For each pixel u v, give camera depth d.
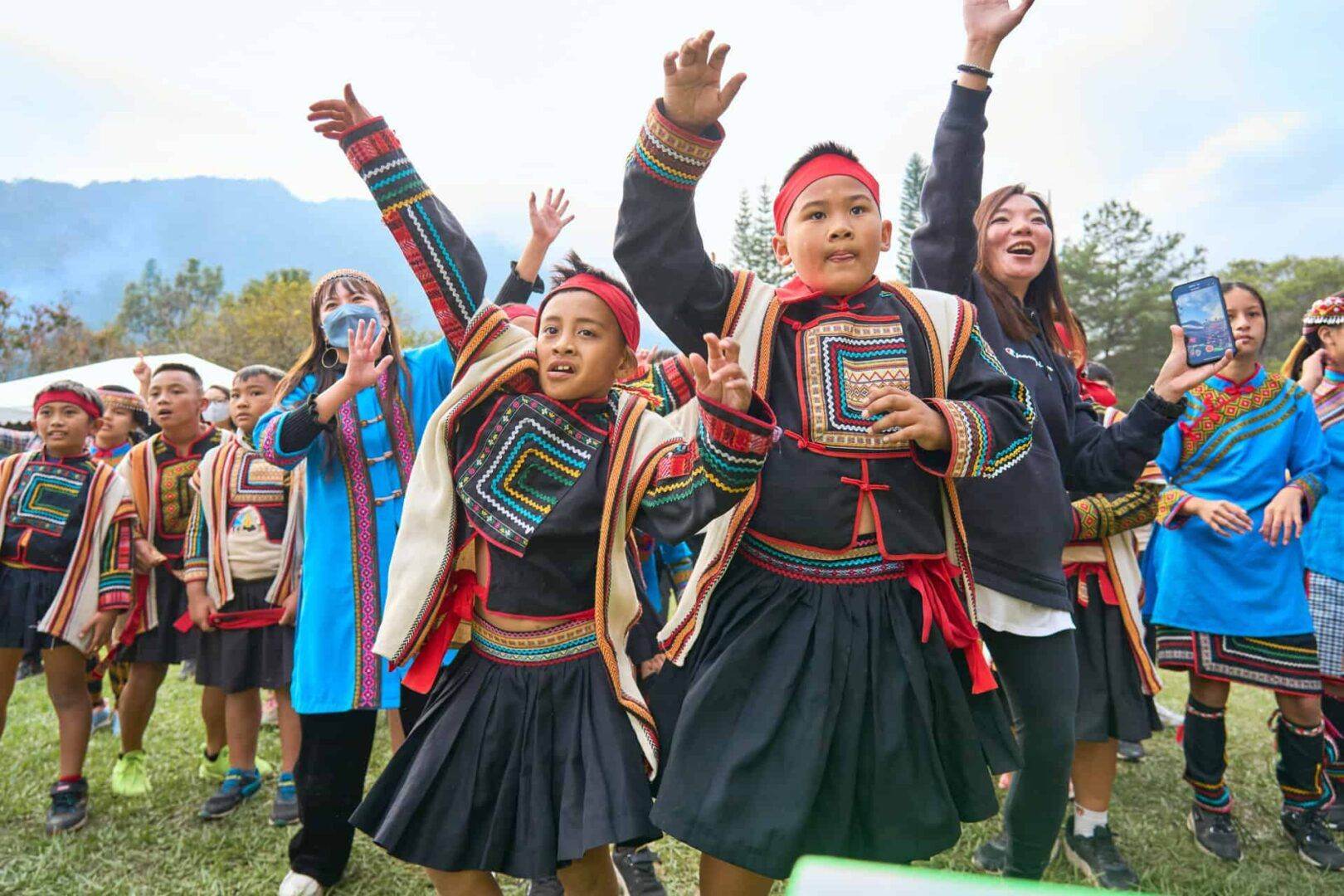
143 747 4.50
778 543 1.99
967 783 1.93
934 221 2.58
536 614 2.04
